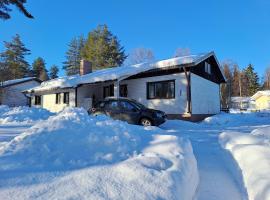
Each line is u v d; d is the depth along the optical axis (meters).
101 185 2.79
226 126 13.08
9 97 35.44
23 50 55.50
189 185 3.48
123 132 4.79
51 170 3.14
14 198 2.41
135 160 3.54
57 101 23.88
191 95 15.60
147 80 17.39
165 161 3.65
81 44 58.22
